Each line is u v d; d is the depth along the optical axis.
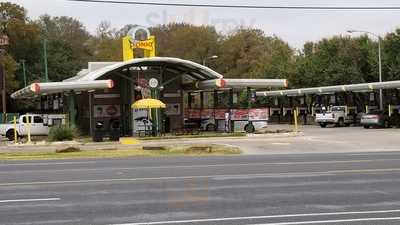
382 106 56.66
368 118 51.59
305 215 10.37
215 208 11.19
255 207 11.26
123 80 46.12
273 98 76.50
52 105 59.69
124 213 10.75
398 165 19.27
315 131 47.16
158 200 12.25
